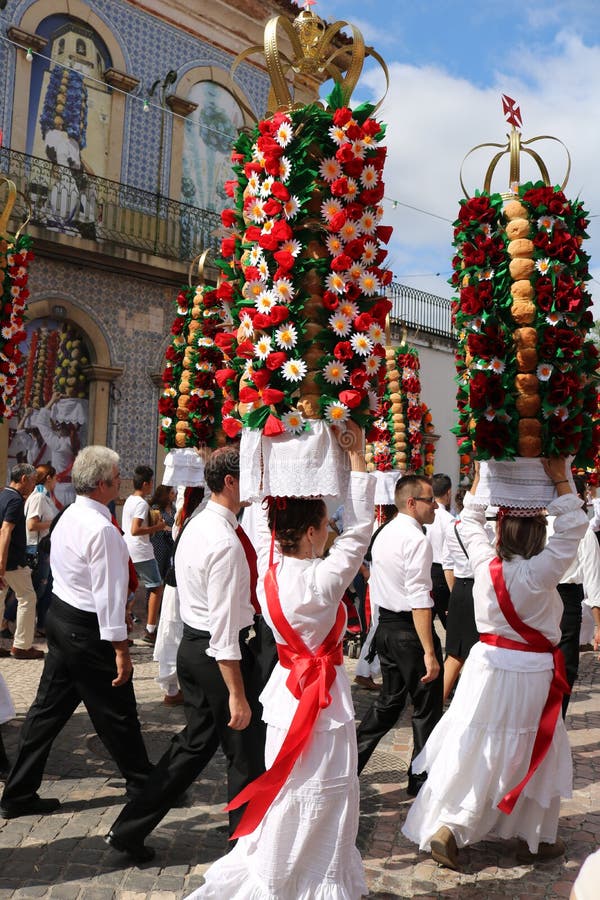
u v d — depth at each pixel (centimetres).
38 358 1205
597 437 345
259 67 1501
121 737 380
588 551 622
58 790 416
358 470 258
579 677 721
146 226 1321
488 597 349
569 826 393
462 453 363
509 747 335
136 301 1305
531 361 335
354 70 280
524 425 333
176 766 331
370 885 327
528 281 340
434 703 418
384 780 448
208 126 1427
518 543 346
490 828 346
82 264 1228
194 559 318
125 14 1305
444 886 328
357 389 254
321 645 253
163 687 576
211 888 245
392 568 414
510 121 365
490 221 349
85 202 1251
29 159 1191
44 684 384
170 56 1368
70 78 1243
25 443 1188
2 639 796
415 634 412
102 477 380
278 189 259
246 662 333
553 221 342
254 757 321
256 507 326
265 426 256
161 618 577
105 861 338
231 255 296
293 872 238
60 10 1225
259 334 264
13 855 343
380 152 275
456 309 363
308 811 237
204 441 559
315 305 263
